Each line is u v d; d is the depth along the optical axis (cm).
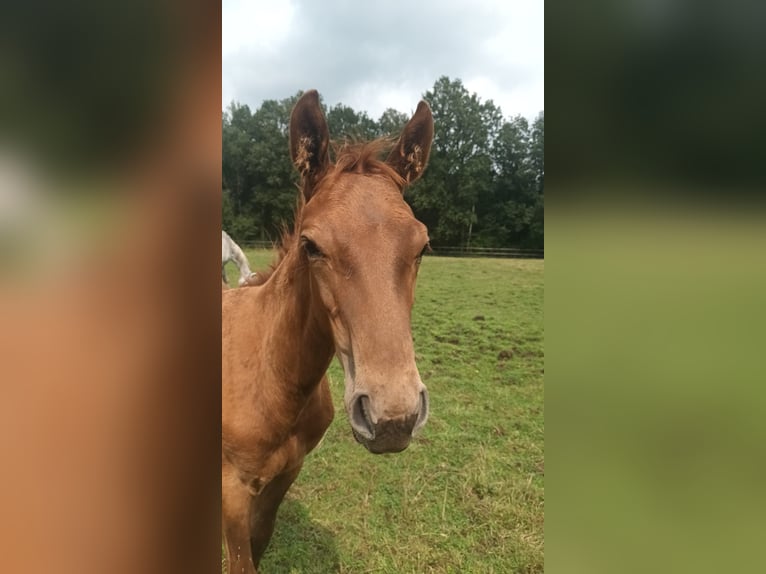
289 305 221
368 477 363
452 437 416
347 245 179
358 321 174
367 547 295
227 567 229
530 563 276
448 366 571
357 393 169
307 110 210
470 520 313
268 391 226
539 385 520
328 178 205
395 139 227
